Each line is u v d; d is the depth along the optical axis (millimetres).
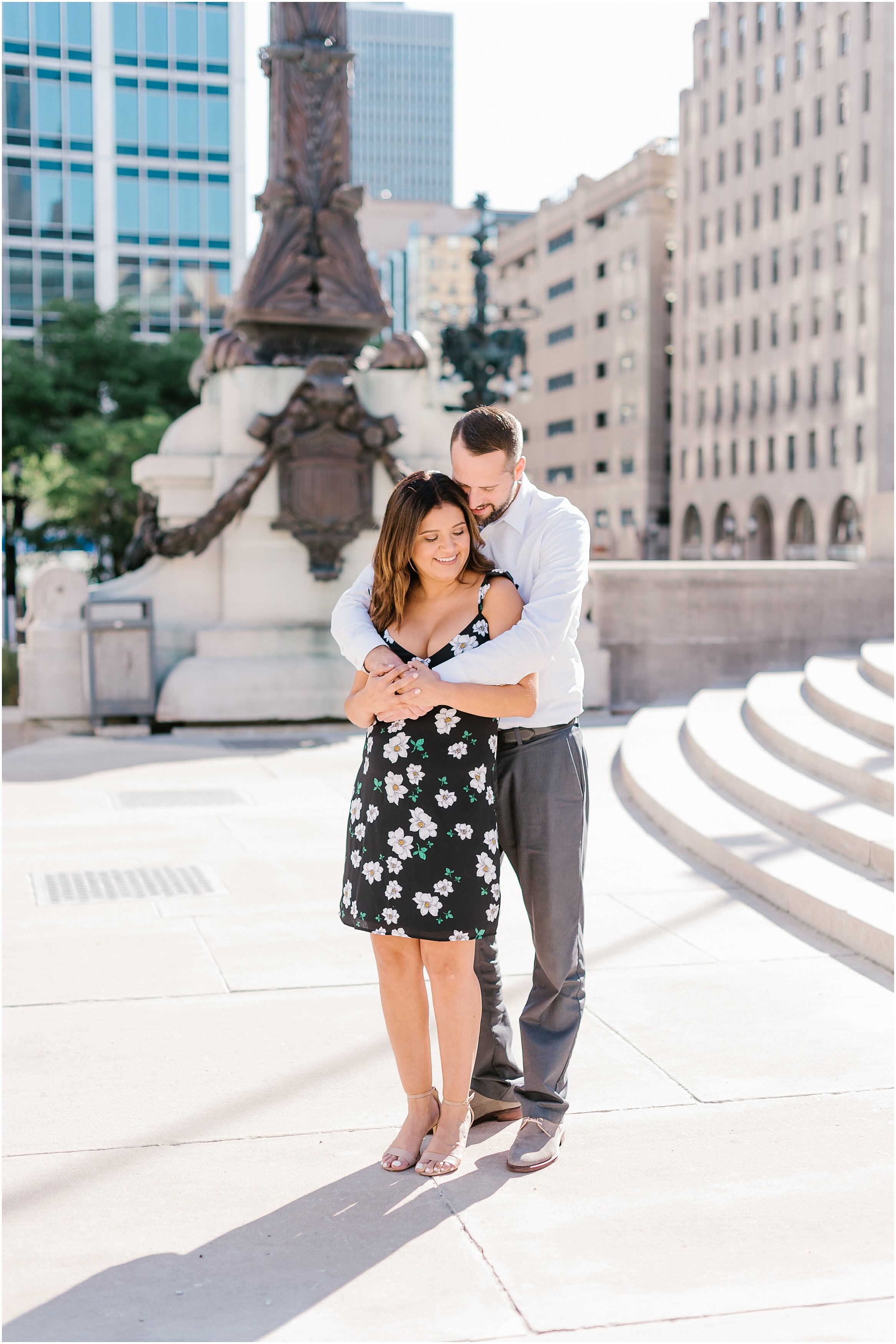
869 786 5977
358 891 2760
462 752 2705
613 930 4660
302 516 10578
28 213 52469
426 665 2674
